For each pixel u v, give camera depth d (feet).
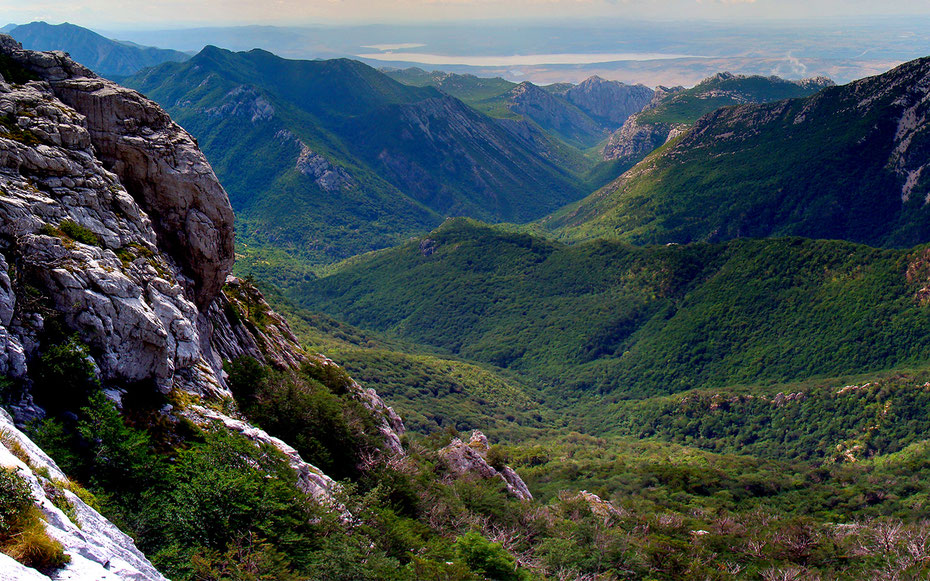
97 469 79.66
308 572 84.84
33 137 104.12
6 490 47.85
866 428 538.47
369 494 119.75
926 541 212.84
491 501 185.26
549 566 161.27
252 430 110.73
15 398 79.05
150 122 128.47
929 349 620.90
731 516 268.62
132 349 96.94
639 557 180.45
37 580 42.14
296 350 194.39
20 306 84.58
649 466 413.80
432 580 104.99
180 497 80.18
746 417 625.00
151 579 52.34
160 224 129.18
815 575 191.83
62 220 97.81
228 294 176.65
